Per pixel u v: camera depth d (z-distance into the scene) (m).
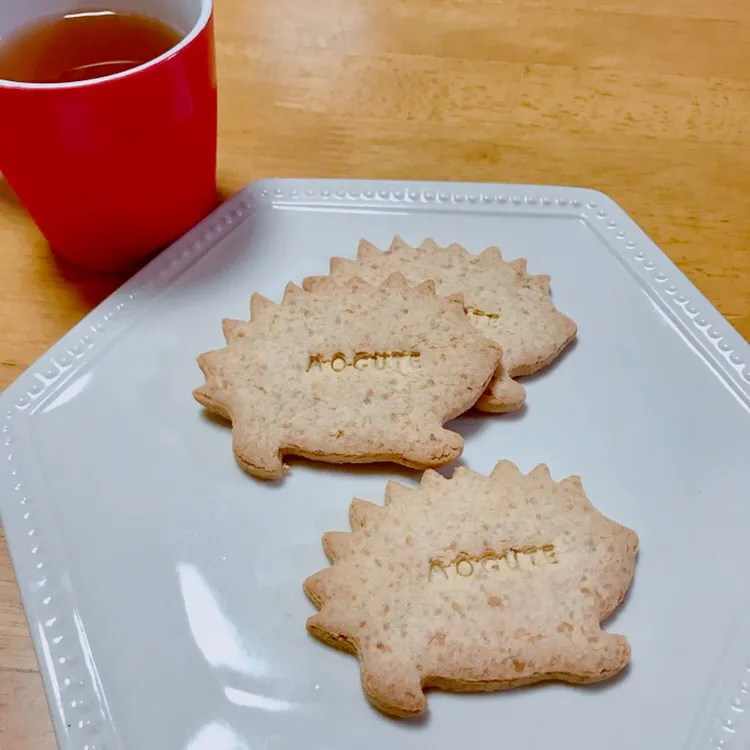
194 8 0.26
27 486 0.24
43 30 0.27
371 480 0.25
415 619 0.22
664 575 0.24
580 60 0.36
